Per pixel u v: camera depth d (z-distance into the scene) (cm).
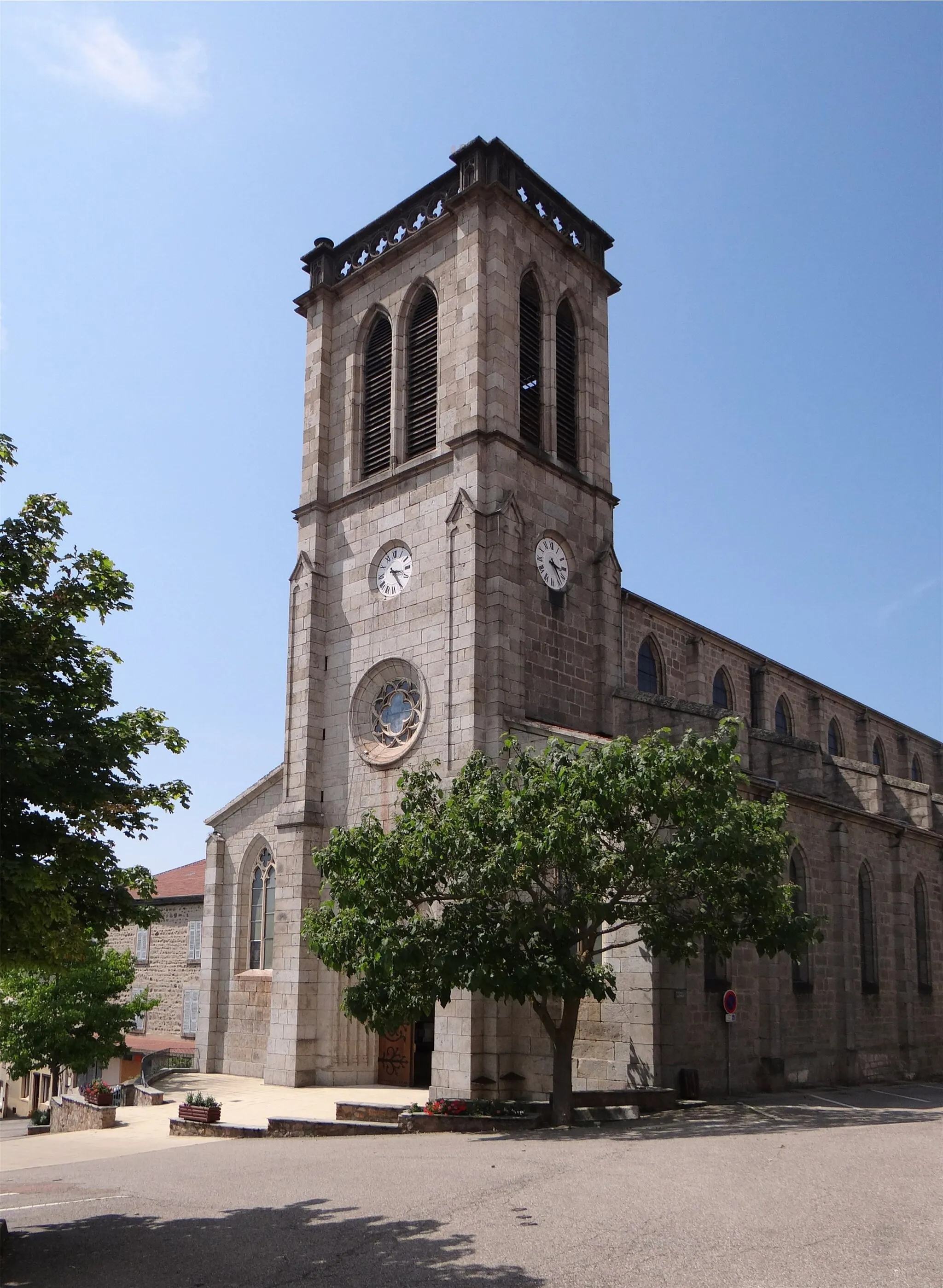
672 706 3466
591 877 2367
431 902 2553
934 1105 2858
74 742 1503
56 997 4081
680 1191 1494
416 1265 1216
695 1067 2847
